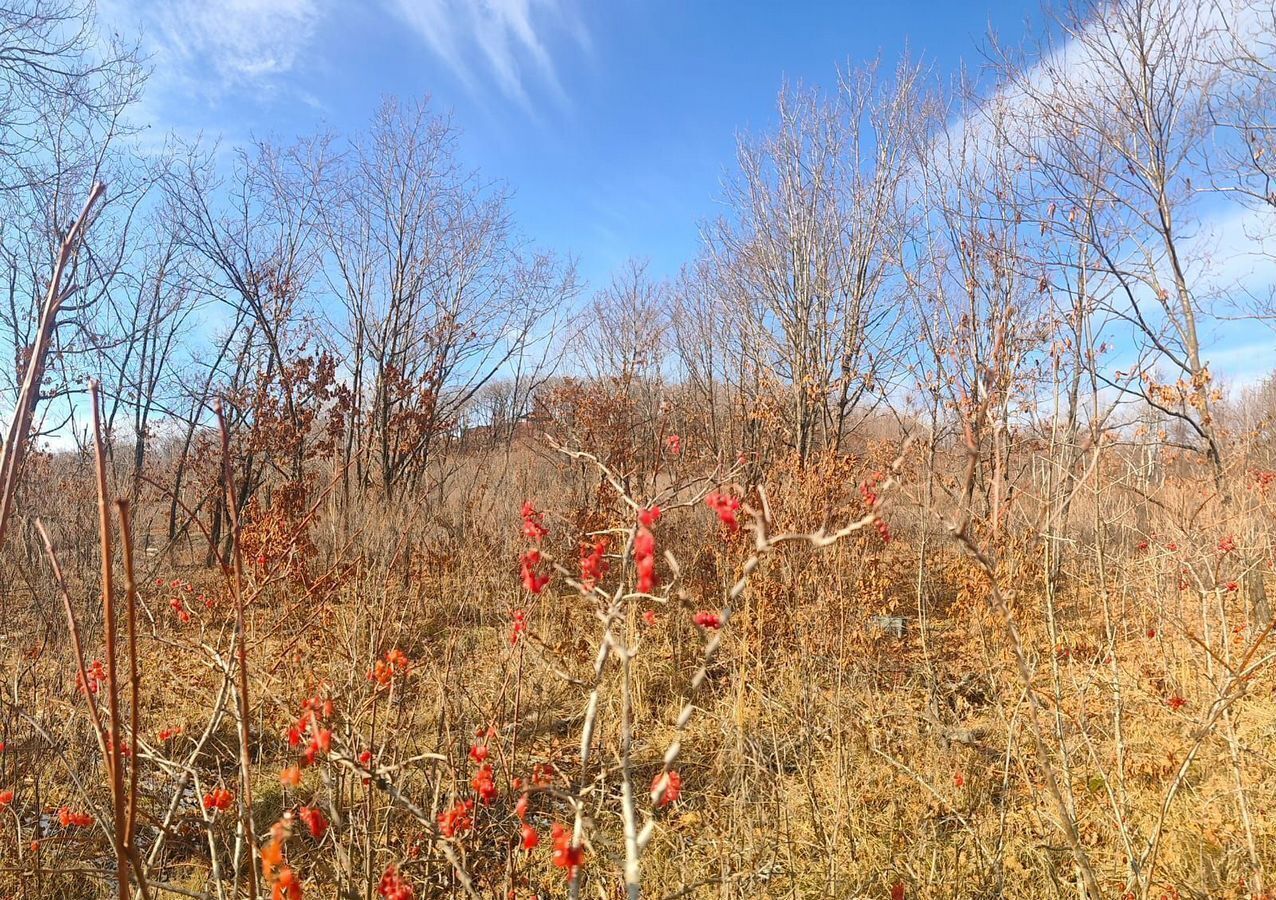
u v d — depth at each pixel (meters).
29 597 6.44
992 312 5.76
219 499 8.76
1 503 1.26
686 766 4.29
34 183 7.93
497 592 6.19
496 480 10.01
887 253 10.34
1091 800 3.68
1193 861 3.18
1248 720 4.30
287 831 1.55
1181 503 4.89
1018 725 4.14
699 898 3.02
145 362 12.97
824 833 3.34
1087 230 4.83
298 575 4.92
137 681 1.24
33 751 3.74
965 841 3.36
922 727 4.61
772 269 11.46
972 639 5.80
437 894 2.80
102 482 1.14
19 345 9.32
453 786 2.68
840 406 10.30
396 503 7.12
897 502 5.96
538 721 4.15
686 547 7.27
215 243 10.45
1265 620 4.93
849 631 5.50
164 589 6.71
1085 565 5.68
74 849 3.44
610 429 8.59
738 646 5.06
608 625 1.54
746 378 11.56
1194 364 6.55
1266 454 7.78
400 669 2.84
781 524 5.89
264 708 4.20
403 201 11.21
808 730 4.10
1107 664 4.64
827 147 11.02
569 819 3.43
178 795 2.59
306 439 9.21
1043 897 2.98
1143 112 6.81
